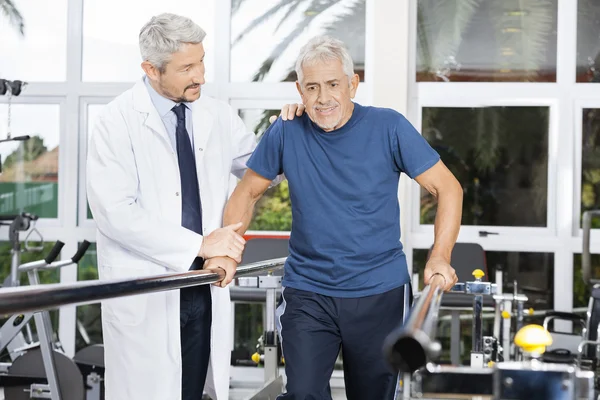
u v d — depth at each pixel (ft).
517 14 18.34
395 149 7.40
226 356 8.42
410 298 7.58
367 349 7.40
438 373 4.19
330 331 7.45
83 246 14.65
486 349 12.93
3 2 18.88
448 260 7.07
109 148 8.06
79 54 18.74
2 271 18.72
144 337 7.98
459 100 18.35
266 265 9.36
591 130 18.26
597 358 14.65
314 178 7.45
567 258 18.08
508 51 18.38
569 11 18.21
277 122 7.86
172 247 7.82
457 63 18.45
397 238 7.55
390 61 17.63
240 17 18.60
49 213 18.85
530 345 5.36
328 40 7.20
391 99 17.63
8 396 13.37
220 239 7.82
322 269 7.39
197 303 8.28
